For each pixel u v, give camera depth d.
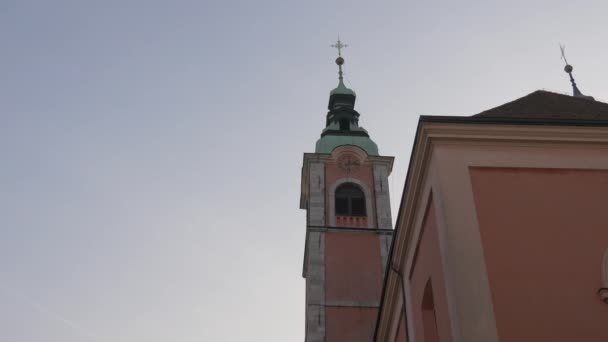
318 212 39.03
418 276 17.36
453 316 12.68
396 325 22.44
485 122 14.88
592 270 13.23
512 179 14.35
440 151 14.64
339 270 36.88
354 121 44.91
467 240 13.42
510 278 13.05
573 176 14.42
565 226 13.77
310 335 34.72
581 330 12.54
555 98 19.00
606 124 14.84
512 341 12.37
